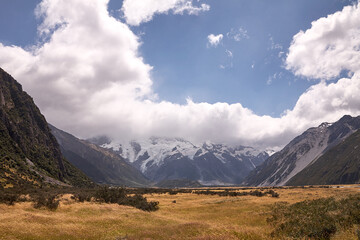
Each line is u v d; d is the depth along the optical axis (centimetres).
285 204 5162
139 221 3456
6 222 2569
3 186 9300
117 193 6091
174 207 5847
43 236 2245
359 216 2064
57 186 13675
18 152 15062
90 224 2931
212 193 10262
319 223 2106
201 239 2120
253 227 3069
